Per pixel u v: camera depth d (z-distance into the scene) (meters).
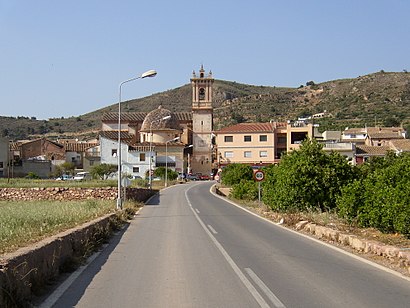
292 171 22.81
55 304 8.11
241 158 81.31
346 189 17.39
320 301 8.04
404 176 14.12
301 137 80.69
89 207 26.36
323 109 139.50
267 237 17.09
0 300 6.91
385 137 80.25
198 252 13.83
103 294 8.80
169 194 52.03
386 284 9.30
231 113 156.25
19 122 168.25
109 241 16.52
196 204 37.44
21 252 8.65
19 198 38.66
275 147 81.25
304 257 12.59
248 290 8.94
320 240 16.03
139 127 104.62
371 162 24.61
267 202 26.78
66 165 81.06
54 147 91.94
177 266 11.59
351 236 14.45
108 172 73.31
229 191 53.03
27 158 88.38
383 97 134.62
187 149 98.69
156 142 93.75
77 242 12.66
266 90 198.50
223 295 8.58
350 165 23.19
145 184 58.75
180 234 18.45
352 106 133.88
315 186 22.44
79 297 8.59
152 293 8.84
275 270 10.88
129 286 9.45
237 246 14.94
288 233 18.27
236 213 28.78
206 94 100.62
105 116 105.75
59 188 38.84
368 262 11.73
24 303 7.71
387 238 13.90
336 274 10.30
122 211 24.91
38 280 8.87
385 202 14.42
